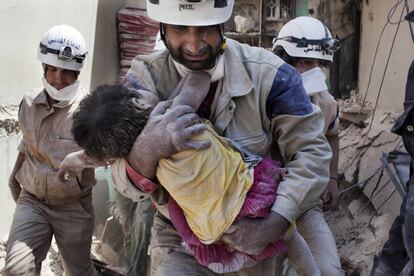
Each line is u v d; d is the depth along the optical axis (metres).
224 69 2.54
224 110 2.54
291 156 2.62
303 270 2.70
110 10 6.84
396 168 4.34
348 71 6.55
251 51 2.62
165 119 2.33
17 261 4.00
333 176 4.30
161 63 2.62
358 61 6.52
